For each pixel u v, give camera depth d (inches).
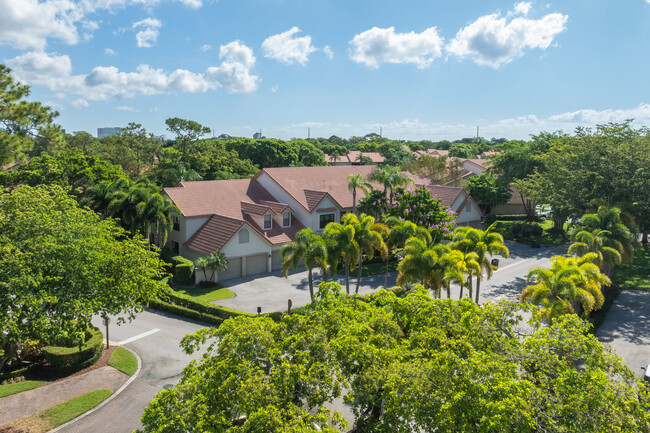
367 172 2368.4
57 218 784.3
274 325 641.0
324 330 607.2
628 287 1565.0
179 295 1332.4
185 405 500.1
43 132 1040.2
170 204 1723.7
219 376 527.8
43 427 738.2
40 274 677.9
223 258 1525.6
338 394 525.7
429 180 2699.3
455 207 2165.4
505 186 2659.9
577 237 1328.7
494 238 1282.0
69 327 724.0
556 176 2005.4
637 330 1189.7
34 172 1956.2
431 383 501.4
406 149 3978.8
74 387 871.7
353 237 1277.1
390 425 509.0
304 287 1526.8
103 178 2242.9
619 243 1327.5
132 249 837.8
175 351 1038.4
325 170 2225.6
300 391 540.7
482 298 1449.3
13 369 930.7
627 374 557.3
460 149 6107.3
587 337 581.6
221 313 1217.4
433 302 674.2
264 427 445.7
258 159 3754.9
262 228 1765.5
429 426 483.5
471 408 466.6
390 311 708.0
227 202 1843.0
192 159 2805.1
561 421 465.7
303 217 1883.6
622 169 1606.8
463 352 578.2
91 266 756.0
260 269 1699.1
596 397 474.0
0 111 969.5
